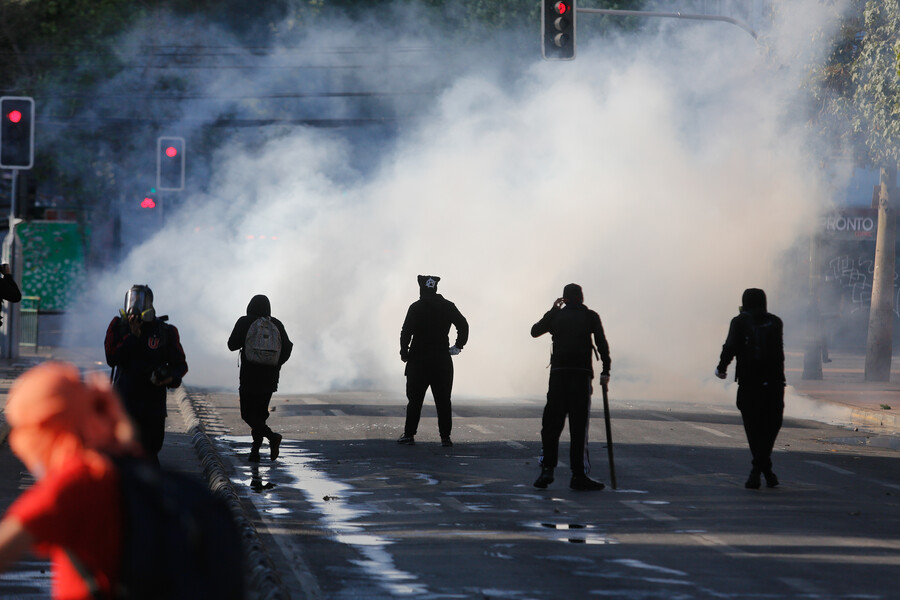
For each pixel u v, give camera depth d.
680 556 29.33
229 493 34.16
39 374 10.48
